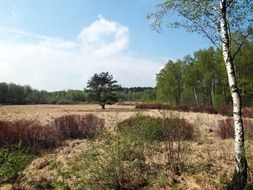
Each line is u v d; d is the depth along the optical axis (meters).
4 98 95.50
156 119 10.23
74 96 107.31
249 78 25.11
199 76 49.53
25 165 9.01
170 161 8.93
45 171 9.02
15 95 97.69
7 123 15.13
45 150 12.75
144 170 8.34
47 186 7.96
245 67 26.08
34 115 30.61
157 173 8.30
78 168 7.95
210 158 9.80
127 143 8.16
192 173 8.41
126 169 7.99
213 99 45.09
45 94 109.81
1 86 95.50
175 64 56.12
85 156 7.98
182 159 9.17
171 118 9.60
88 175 7.79
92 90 54.34
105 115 26.03
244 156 6.92
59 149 12.94
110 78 55.00
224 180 7.70
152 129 9.45
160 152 9.73
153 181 7.85
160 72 56.94
